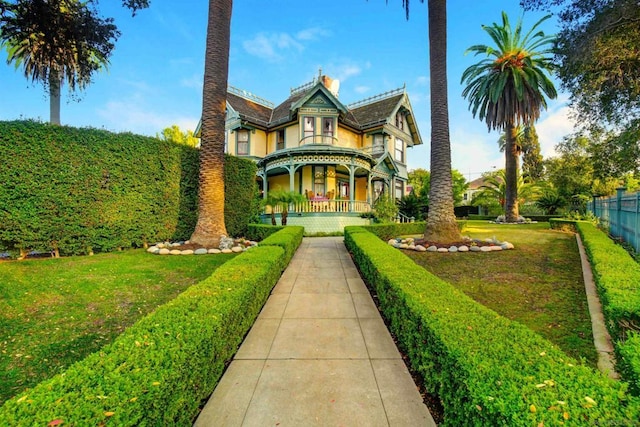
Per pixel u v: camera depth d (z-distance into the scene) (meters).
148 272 6.31
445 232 9.43
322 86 18.23
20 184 7.03
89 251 8.07
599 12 7.89
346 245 10.58
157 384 1.69
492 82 18.12
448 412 2.05
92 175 8.12
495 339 2.20
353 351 3.50
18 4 7.66
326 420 2.40
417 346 2.81
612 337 2.98
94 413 1.45
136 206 9.04
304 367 3.17
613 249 5.99
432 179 9.85
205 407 2.55
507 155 20.14
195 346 2.18
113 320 4.22
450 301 3.10
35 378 2.96
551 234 11.99
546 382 1.63
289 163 16.27
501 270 6.47
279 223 16.27
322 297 5.39
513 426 1.38
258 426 2.35
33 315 4.21
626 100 9.81
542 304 4.57
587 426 1.30
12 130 6.98
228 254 8.43
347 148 15.75
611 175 13.90
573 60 8.89
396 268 4.72
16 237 6.93
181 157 10.27
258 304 4.38
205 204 9.38
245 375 3.02
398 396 2.69
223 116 9.72
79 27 8.47
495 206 30.55
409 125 25.16
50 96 12.27
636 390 1.72
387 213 16.11
